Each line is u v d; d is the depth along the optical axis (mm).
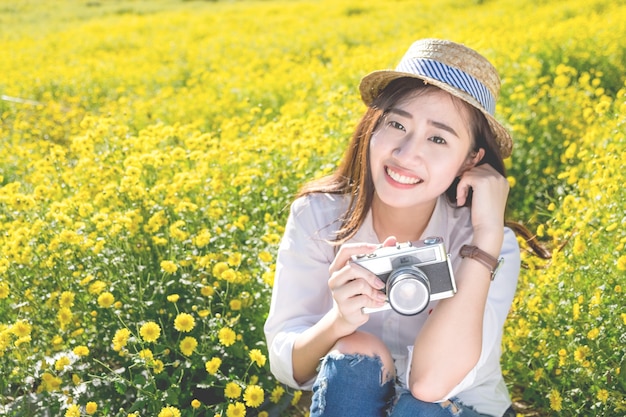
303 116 6723
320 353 2070
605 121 5379
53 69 11906
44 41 17969
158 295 3266
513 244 2236
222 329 2922
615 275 3197
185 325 2885
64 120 7832
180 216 3885
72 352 3113
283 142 4789
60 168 5055
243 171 4398
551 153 5547
